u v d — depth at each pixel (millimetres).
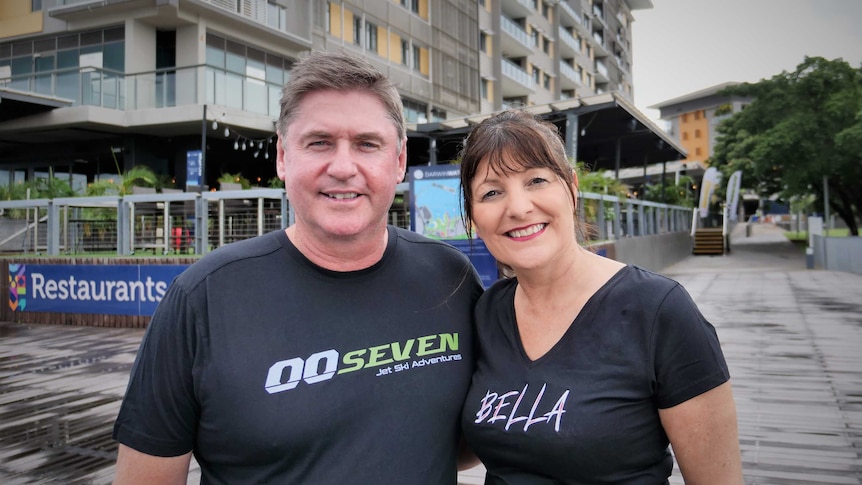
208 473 1283
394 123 1350
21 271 9445
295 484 1227
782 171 24750
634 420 1293
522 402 1347
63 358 6473
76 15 15906
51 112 14883
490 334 1482
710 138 79000
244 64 17266
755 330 7312
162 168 16750
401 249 1498
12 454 3547
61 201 9516
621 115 14461
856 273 15500
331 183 1278
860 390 4480
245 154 18359
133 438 1241
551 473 1327
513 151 1373
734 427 1304
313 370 1270
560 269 1399
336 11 20047
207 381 1228
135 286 8453
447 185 7172
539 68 36906
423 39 24219
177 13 15211
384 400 1310
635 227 15180
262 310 1286
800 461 3180
